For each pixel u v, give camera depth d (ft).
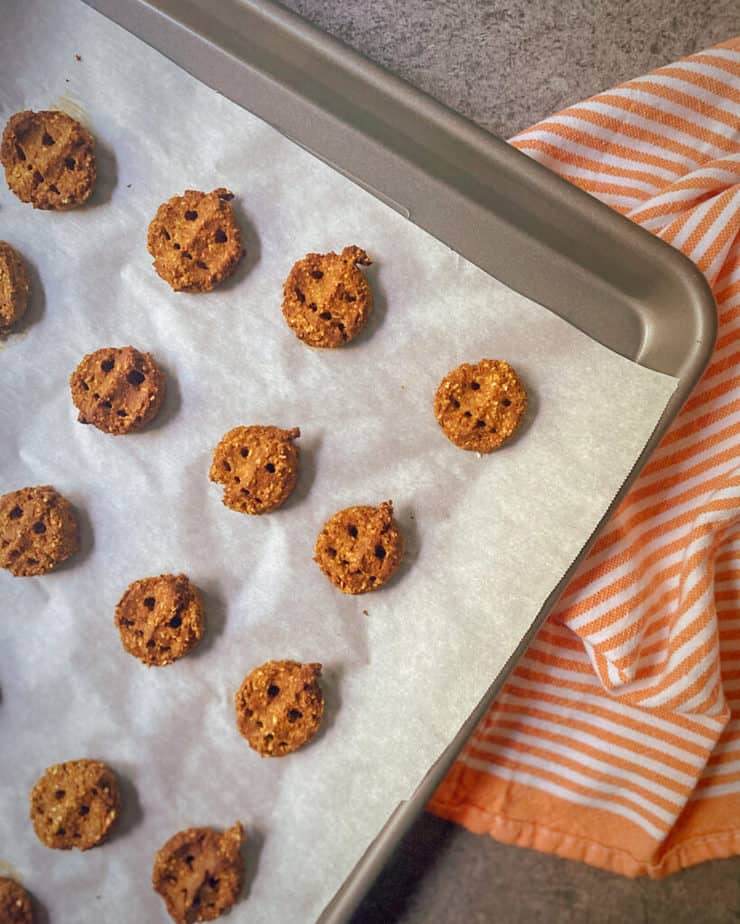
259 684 0.96
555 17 1.04
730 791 1.04
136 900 0.98
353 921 1.06
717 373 0.97
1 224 1.03
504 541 0.94
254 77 0.97
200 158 0.99
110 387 0.98
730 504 0.94
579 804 1.04
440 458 0.96
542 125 0.99
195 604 0.97
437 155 0.94
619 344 0.94
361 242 0.97
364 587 0.94
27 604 1.02
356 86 0.93
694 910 1.05
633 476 0.91
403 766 0.93
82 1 0.99
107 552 1.01
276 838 0.96
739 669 1.03
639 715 1.01
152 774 0.98
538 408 0.94
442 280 0.96
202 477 1.00
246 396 0.99
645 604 0.97
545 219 0.93
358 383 0.98
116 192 1.01
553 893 1.05
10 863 0.99
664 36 1.04
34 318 1.02
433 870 1.06
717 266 0.96
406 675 0.94
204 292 1.00
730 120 0.97
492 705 1.04
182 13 0.98
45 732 1.00
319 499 0.98
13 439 1.02
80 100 1.01
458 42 1.05
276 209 0.99
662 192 0.97
